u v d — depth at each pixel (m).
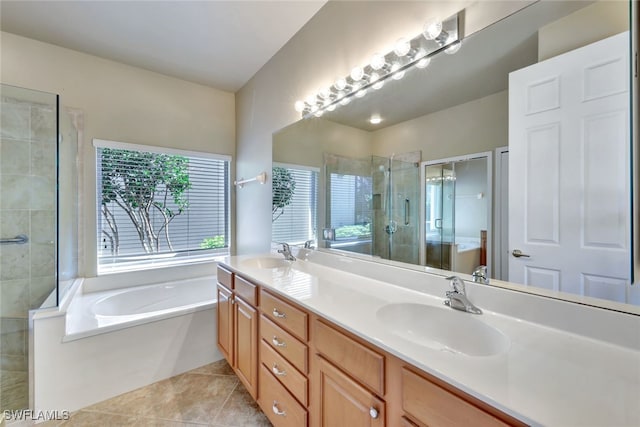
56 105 2.06
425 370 0.71
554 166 0.94
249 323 1.67
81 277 2.43
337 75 1.84
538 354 0.76
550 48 0.94
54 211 2.12
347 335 0.98
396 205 1.50
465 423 0.64
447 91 1.26
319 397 1.12
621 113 0.80
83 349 1.77
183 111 2.95
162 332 2.05
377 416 0.86
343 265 1.81
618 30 0.80
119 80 2.60
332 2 1.87
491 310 1.05
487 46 1.11
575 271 0.89
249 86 2.95
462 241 1.21
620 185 0.80
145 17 1.99
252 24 2.10
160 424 1.62
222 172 3.26
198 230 3.09
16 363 1.93
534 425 0.52
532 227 0.99
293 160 2.27
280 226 2.44
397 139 1.49
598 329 0.82
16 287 2.03
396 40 1.47
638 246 0.69
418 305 1.16
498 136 1.09
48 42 2.27
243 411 1.72
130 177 2.69
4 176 2.01
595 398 0.58
